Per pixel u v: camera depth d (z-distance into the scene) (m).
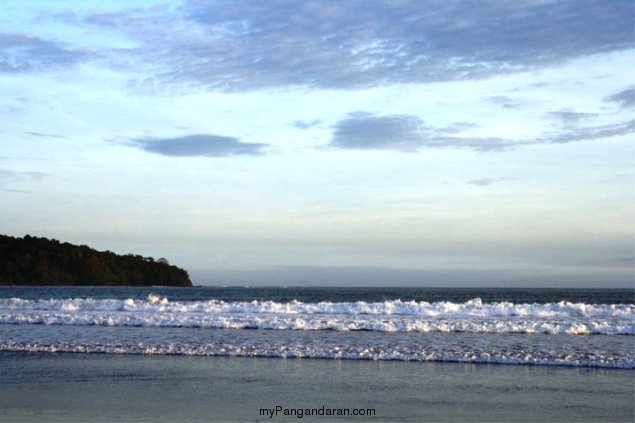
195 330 21.22
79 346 17.48
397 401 11.19
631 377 13.49
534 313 25.94
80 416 10.12
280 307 27.77
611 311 25.98
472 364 15.05
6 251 152.62
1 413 10.32
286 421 9.83
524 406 10.82
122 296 78.75
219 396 11.60
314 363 15.22
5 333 20.41
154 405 10.88
